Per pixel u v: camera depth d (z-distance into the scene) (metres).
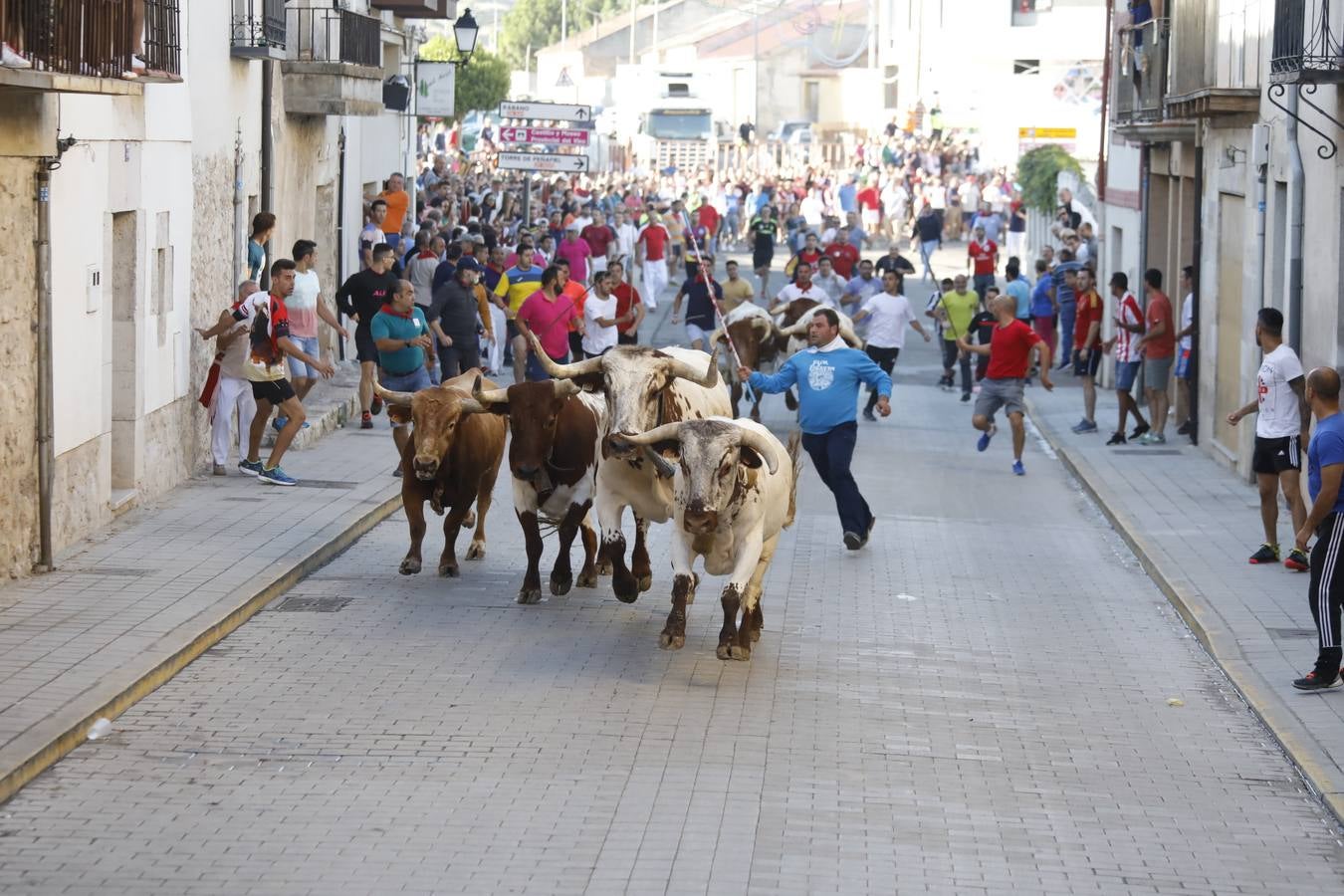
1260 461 15.54
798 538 17.08
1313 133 18.45
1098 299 27.94
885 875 8.23
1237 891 8.23
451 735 10.13
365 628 12.64
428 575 14.53
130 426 16.41
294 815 8.77
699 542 11.48
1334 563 11.43
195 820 8.68
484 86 70.12
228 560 14.27
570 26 126.88
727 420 11.30
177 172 17.77
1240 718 11.19
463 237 27.80
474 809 8.92
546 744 10.02
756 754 9.98
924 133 68.56
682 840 8.57
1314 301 18.44
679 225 50.06
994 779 9.76
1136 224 29.53
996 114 66.25
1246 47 21.61
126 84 13.73
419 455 13.41
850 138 81.69
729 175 64.94
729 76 89.06
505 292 26.00
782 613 13.63
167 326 17.47
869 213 62.34
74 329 14.70
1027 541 17.42
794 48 88.31
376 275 22.55
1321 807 9.47
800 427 16.20
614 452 11.51
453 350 22.61
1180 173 26.25
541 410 12.73
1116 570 16.06
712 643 12.48
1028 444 24.98
